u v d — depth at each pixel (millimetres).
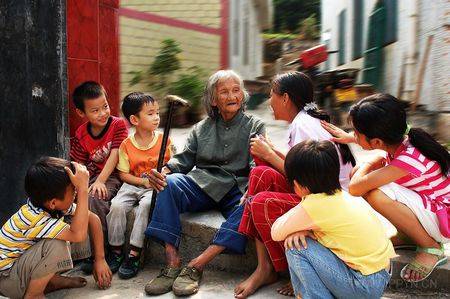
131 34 8375
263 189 2744
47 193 2535
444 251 2795
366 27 8711
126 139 3318
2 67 3168
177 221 2898
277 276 2779
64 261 2623
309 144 2359
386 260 2301
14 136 3225
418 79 6559
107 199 3162
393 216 2518
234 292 2693
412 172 2467
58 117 3180
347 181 2854
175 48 8195
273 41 12438
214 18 9367
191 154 3195
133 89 8289
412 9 6758
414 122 5969
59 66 3145
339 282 2270
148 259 3182
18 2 3086
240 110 3107
